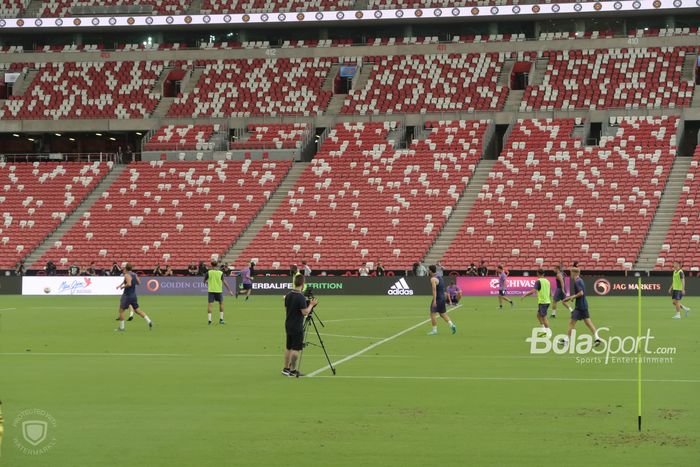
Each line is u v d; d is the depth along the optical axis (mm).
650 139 81375
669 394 21125
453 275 67750
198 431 17188
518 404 19906
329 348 31516
